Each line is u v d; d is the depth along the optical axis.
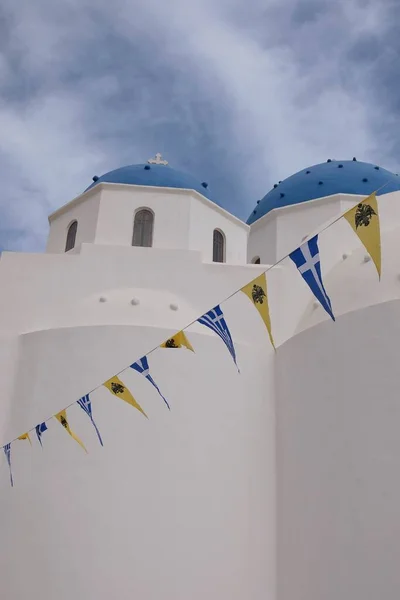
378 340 10.20
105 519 10.39
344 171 19.47
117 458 10.79
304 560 10.20
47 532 10.44
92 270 14.23
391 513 9.13
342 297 11.43
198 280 14.38
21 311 13.67
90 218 16.38
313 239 6.97
